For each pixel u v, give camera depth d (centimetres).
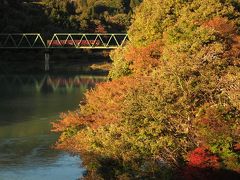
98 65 18075
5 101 10294
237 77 4244
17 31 19212
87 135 4619
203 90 4194
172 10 6106
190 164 3509
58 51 19338
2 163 5653
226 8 5903
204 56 4609
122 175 4003
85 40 19625
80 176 5141
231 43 5162
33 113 8850
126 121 4091
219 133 3578
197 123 3909
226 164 3484
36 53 18962
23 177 5162
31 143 6581
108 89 5228
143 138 4000
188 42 4909
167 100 4116
